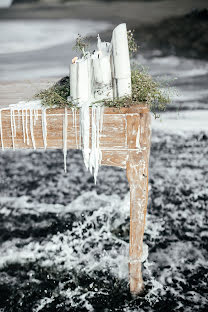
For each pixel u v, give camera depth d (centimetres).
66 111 203
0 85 296
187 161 469
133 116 193
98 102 204
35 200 384
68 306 233
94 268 271
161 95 221
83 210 361
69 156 522
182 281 254
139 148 200
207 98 711
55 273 267
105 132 199
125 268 270
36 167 479
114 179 435
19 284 256
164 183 413
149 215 349
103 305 232
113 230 325
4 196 394
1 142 219
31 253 294
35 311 229
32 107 209
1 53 1183
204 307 228
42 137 212
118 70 198
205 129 564
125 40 195
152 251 291
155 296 238
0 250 298
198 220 338
